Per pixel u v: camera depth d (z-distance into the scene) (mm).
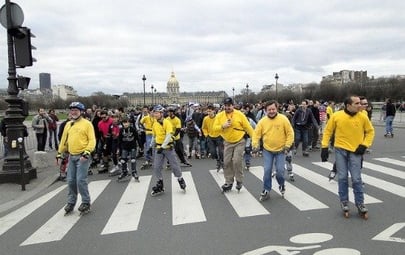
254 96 126625
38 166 14094
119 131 11500
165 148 9148
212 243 5660
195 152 16453
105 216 7496
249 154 12477
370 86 101062
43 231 6691
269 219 6781
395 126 32188
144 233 6289
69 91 159875
